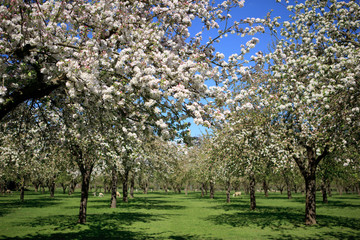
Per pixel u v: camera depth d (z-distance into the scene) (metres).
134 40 6.44
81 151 12.93
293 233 12.76
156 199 39.66
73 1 6.61
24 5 5.26
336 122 8.80
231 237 12.09
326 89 7.24
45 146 9.29
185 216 19.77
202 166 29.05
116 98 5.46
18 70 6.48
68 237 11.70
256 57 6.29
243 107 5.95
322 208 24.91
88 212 21.56
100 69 5.91
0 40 5.37
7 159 12.03
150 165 30.05
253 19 6.65
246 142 13.70
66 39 6.64
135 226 15.03
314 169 15.12
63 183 57.09
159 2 7.09
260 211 22.91
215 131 16.25
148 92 5.47
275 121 13.36
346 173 23.38
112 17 6.47
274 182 53.19
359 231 13.09
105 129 7.68
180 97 5.16
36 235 12.10
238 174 21.36
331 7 11.49
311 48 10.84
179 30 7.23
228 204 31.05
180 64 5.87
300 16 12.01
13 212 21.25
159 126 5.71
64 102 7.61
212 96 5.85
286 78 8.27
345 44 10.86
